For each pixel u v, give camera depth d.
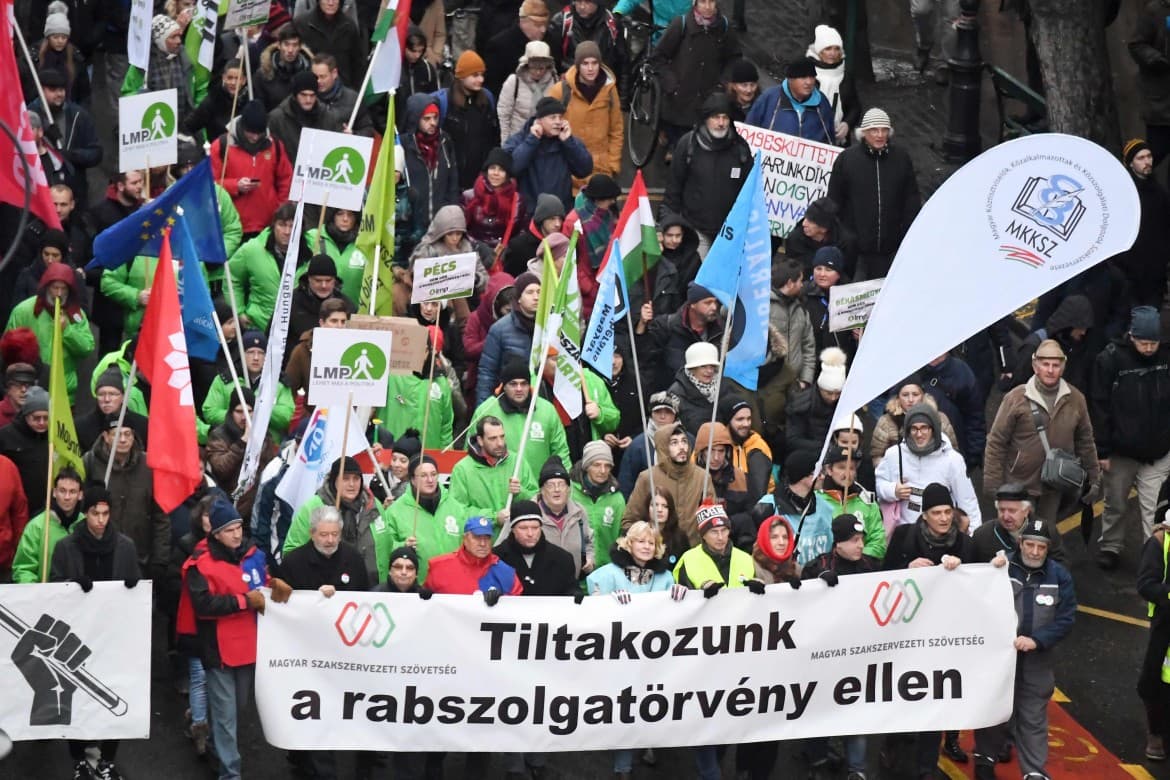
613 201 25.39
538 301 23.06
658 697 19.03
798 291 24.27
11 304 25.53
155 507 20.25
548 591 19.22
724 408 21.73
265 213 26.78
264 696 18.55
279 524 20.08
